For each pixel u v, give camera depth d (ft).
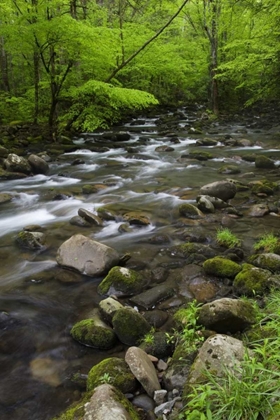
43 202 23.75
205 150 39.99
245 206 21.74
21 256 16.21
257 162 31.32
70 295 13.19
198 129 53.57
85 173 31.04
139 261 15.49
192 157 35.81
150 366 9.14
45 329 11.43
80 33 34.50
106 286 13.20
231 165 31.94
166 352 10.00
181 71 75.41
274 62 44.88
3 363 10.05
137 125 60.39
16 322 11.78
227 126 57.62
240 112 72.54
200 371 8.00
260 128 54.29
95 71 41.75
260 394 6.33
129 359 9.00
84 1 52.16
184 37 87.51
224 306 10.07
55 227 19.45
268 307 10.45
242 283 12.53
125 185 27.40
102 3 58.13
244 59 50.75
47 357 10.26
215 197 21.67
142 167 33.19
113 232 18.65
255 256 14.57
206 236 17.43
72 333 10.99
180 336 10.15
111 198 24.07
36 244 16.90
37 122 46.78
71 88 40.32
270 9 39.65
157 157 37.06
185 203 21.70
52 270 14.85
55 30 34.68
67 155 37.93
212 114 68.33
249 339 9.33
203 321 10.26
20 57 53.57
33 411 8.48
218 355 8.18
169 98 86.48
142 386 8.59
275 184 24.58
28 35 36.06
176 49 75.41
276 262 13.70
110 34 36.81
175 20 70.08
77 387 9.14
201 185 26.61
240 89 79.10
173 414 7.58
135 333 10.58
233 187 22.61
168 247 16.70
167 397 8.27
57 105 49.42
